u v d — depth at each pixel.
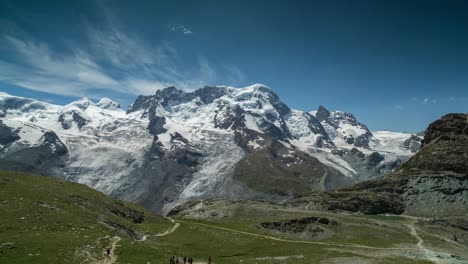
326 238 154.25
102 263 78.88
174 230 153.50
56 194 134.75
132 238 113.56
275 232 165.00
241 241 140.00
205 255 112.19
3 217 97.56
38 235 90.50
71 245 87.25
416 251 129.88
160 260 87.69
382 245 141.12
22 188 126.94
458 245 145.38
